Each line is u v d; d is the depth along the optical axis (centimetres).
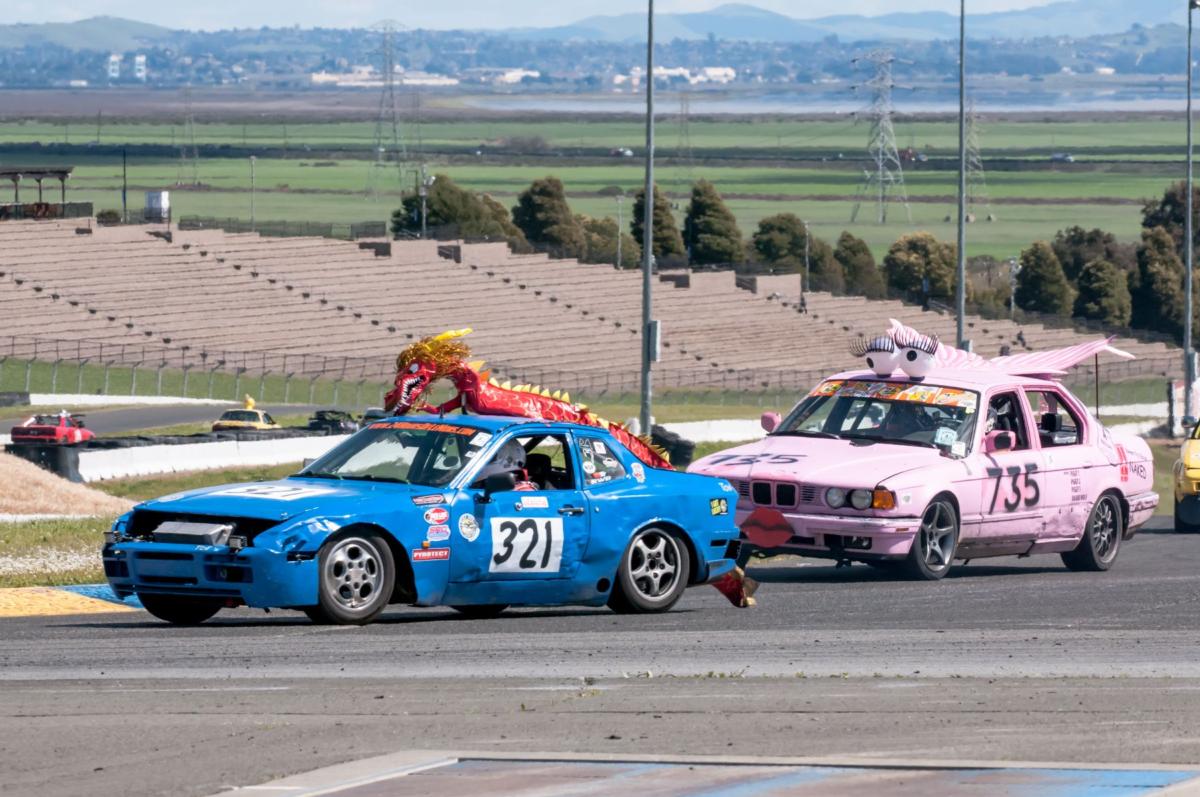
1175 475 8619
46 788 2498
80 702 3216
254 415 17000
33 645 3941
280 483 4369
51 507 9794
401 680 3497
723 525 4847
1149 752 2719
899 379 6216
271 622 4431
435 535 4247
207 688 3381
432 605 4281
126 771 2611
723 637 4209
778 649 4006
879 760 2597
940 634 4312
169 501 4219
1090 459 6334
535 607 4962
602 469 4644
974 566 6656
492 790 2406
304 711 3127
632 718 3062
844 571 6200
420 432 4516
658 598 4712
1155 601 5125
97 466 13550
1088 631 4406
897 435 6019
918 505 5644
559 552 4475
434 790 2411
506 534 4369
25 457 13138
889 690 3403
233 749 2777
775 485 5709
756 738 2859
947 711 3141
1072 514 6222
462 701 3241
